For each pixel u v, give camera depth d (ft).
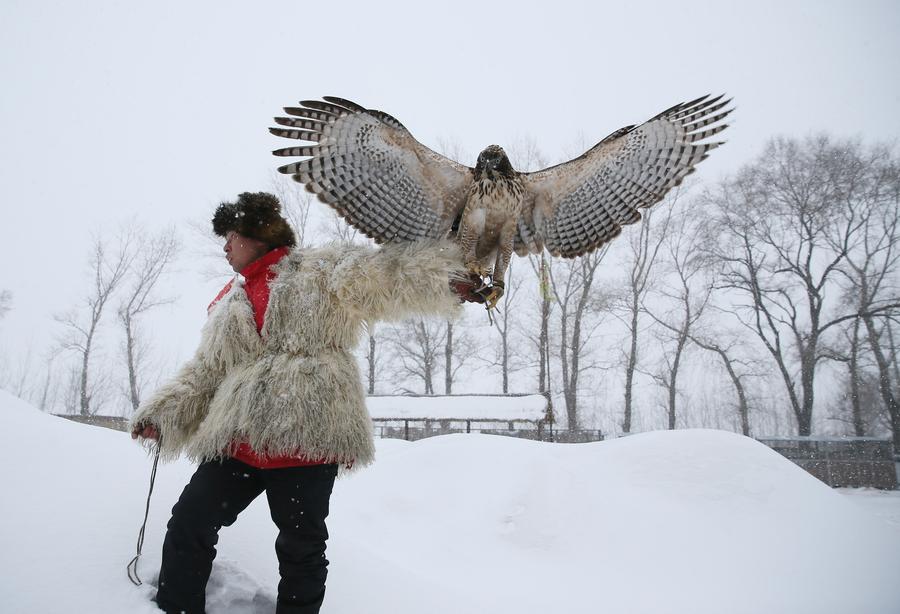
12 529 8.04
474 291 9.54
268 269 8.99
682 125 11.41
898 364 106.42
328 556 10.03
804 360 105.09
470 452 23.02
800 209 106.22
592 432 101.40
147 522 9.00
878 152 105.81
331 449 7.93
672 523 20.36
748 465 22.54
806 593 16.76
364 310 8.64
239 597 8.59
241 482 8.10
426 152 10.79
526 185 11.94
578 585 16.88
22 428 10.08
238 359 8.44
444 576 16.58
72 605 7.29
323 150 10.14
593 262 105.81
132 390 116.06
